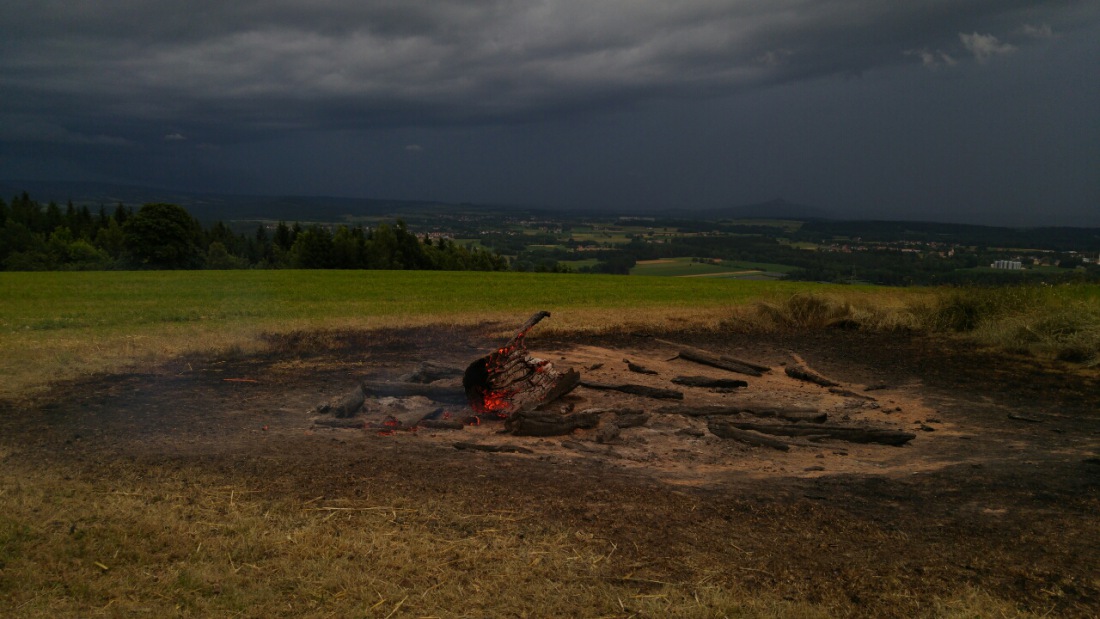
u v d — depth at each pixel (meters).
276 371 11.45
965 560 4.55
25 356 12.19
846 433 7.96
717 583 4.23
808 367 12.66
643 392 10.00
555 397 9.10
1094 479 6.24
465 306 22.05
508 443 7.55
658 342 14.80
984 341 14.70
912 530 5.08
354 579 4.24
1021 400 10.22
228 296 26.00
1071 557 4.58
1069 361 12.91
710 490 5.98
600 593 4.09
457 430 8.16
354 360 12.56
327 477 6.06
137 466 6.37
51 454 6.79
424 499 5.56
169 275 42.00
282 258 98.06
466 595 4.07
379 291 29.11
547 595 4.07
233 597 4.05
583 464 6.73
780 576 4.33
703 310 19.66
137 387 10.11
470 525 5.05
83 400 9.26
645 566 4.45
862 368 12.59
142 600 4.04
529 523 5.10
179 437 7.46
